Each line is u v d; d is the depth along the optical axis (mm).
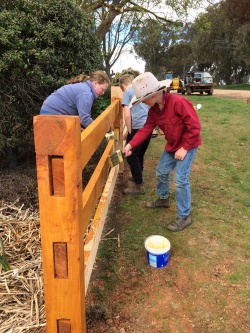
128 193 4176
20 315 2139
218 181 4645
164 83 2908
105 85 3359
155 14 16141
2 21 4148
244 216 3623
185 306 2293
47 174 1379
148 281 2547
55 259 1503
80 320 1592
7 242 3027
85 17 5105
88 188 2133
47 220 1442
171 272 2648
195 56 42781
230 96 20812
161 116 2982
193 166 5266
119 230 3312
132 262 2783
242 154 5879
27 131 5000
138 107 3908
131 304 2307
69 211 1425
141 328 2105
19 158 5312
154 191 4293
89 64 5152
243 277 2592
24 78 4473
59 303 1567
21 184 4348
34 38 4441
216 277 2594
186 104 2877
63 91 3258
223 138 6930
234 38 36250
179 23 16656
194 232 3256
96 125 2074
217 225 3395
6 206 3869
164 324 2139
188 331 2090
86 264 1870
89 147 1790
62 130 1324
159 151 6121
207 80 24109
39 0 4531
